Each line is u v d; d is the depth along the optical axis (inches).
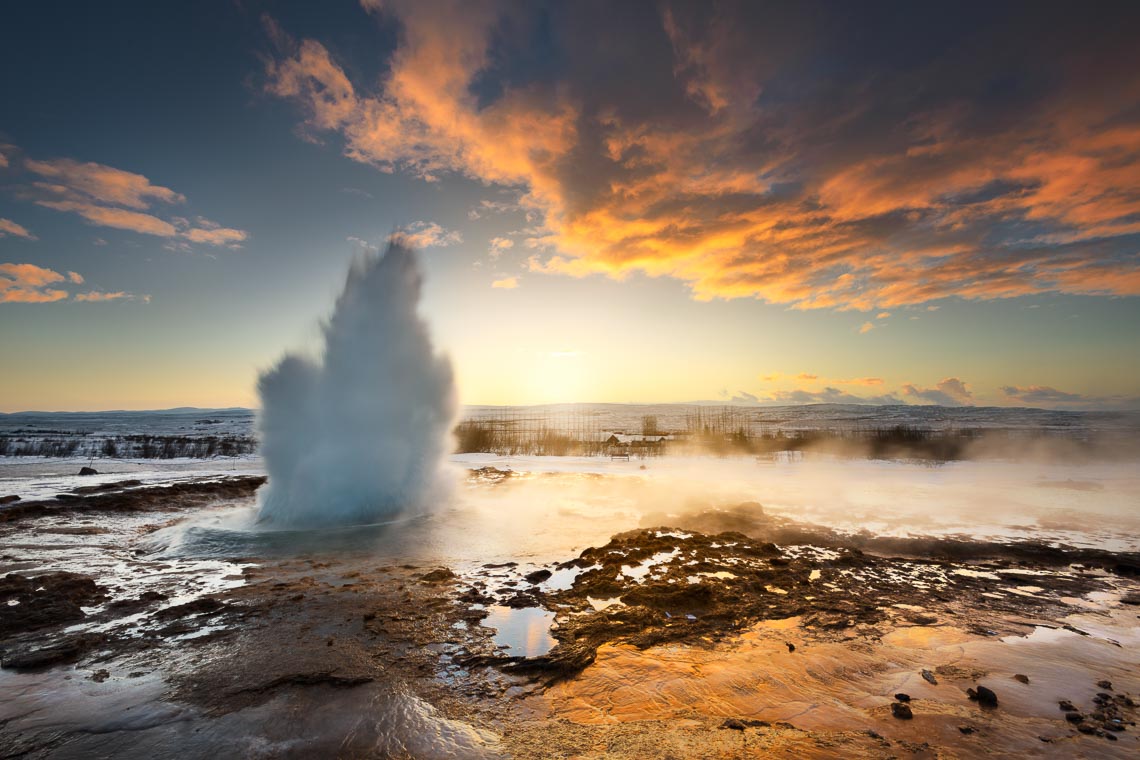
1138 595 400.8
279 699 236.8
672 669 269.6
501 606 362.9
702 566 457.4
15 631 313.4
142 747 200.7
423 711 227.0
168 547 536.1
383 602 370.0
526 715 224.7
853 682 256.4
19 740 205.6
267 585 410.6
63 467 1354.6
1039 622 341.7
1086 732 209.9
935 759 190.4
